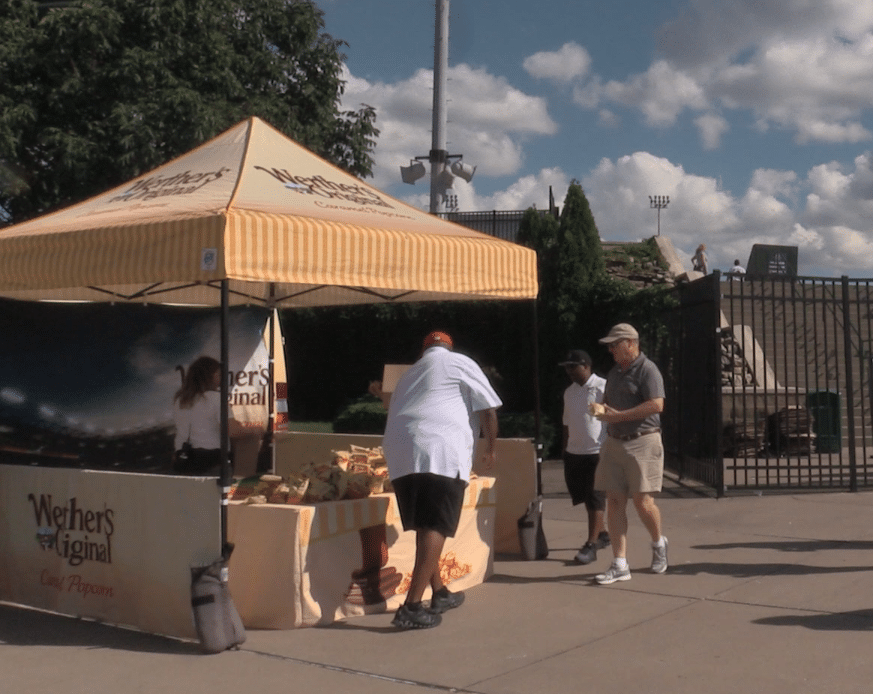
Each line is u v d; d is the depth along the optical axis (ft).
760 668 15.14
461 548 21.33
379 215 20.99
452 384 18.57
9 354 24.14
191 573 16.84
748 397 49.24
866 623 17.61
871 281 36.73
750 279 36.96
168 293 27.91
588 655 16.12
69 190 48.73
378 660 16.12
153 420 26.55
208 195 19.31
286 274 17.56
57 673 15.62
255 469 28.60
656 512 21.97
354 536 18.95
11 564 20.22
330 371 62.39
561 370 50.16
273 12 56.49
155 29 48.91
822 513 31.22
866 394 55.72
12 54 47.09
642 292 47.93
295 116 56.08
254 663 16.05
